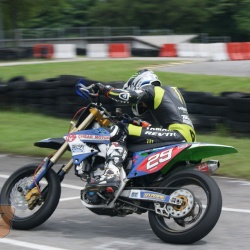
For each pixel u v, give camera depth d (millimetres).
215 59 59625
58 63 51000
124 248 11609
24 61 62938
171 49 69500
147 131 12484
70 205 15492
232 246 11672
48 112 31391
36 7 85250
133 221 13938
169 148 12086
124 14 109375
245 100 24719
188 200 11727
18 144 24344
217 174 19375
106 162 12336
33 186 12945
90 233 12820
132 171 12250
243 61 55219
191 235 11508
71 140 12719
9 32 84125
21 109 32750
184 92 26578
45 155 22734
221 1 107938
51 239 12281
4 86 33188
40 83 31547
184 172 11938
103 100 27266
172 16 107688
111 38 93688
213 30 110250
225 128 25453
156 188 12086
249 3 108062
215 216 11383
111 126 12633
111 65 47438
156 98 12672
